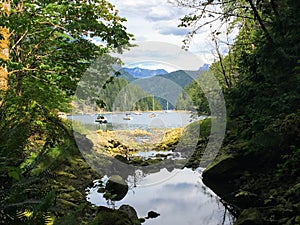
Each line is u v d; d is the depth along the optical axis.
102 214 3.67
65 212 1.12
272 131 5.15
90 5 5.82
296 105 4.98
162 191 5.51
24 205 1.05
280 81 5.07
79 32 6.04
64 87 6.31
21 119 1.38
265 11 5.74
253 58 5.30
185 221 4.45
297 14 4.92
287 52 4.96
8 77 5.15
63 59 6.38
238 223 3.90
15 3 5.97
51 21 5.79
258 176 5.37
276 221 3.70
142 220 4.46
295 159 4.66
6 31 5.29
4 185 1.16
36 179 1.13
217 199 5.25
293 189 4.09
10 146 1.21
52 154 1.29
